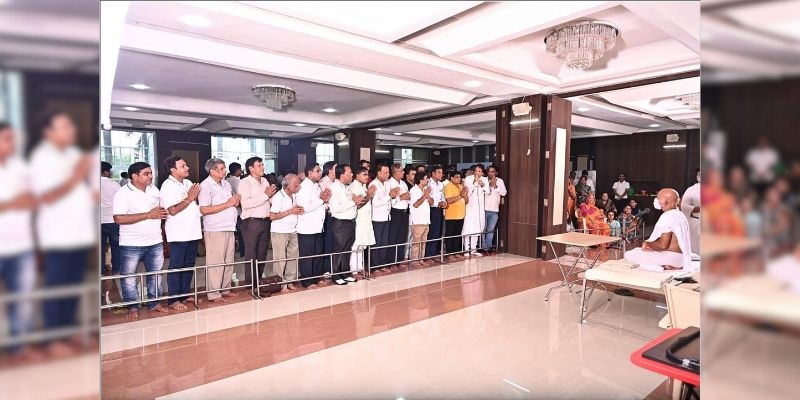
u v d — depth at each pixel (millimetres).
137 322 3883
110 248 5789
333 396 2609
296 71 4961
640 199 12000
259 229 4836
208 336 3561
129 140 10859
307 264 5047
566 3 3461
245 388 2705
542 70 5871
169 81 6555
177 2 3207
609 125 10633
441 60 4961
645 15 3453
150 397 2592
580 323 3867
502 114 7375
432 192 6762
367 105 8914
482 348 3320
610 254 7105
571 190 8188
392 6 3533
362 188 5523
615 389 2699
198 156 11531
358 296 4691
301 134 12508
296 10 3568
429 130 12172
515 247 7129
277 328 3740
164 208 4152
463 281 5344
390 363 3059
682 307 2924
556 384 2764
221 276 4559
